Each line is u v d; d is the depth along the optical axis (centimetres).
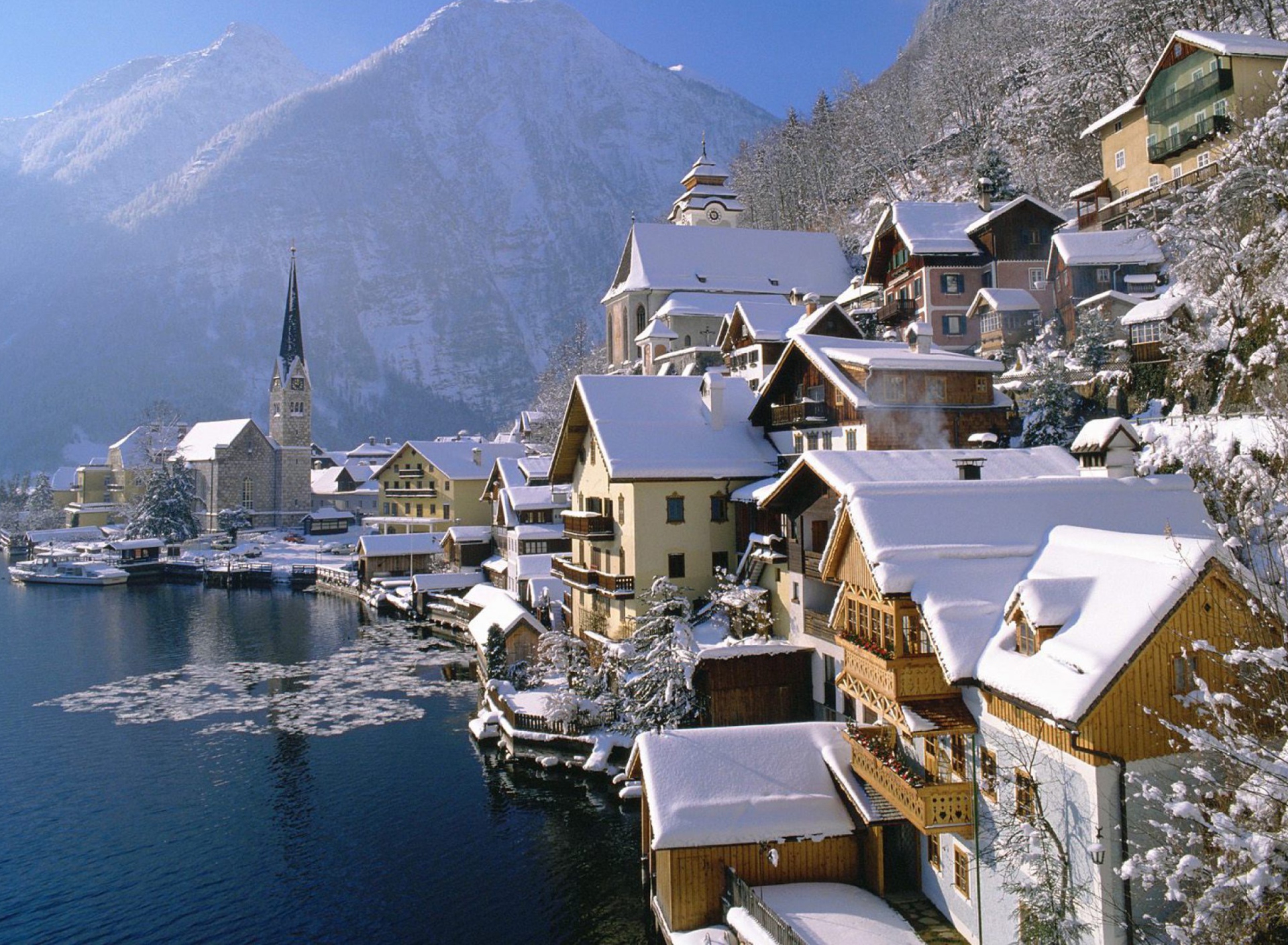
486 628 5750
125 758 4512
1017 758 1994
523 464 8094
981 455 3234
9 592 10188
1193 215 4450
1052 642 1873
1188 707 1756
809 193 14862
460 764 4275
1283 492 2245
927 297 6994
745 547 4444
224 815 3803
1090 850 1695
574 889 3091
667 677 3691
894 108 13575
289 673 6150
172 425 17188
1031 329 6306
